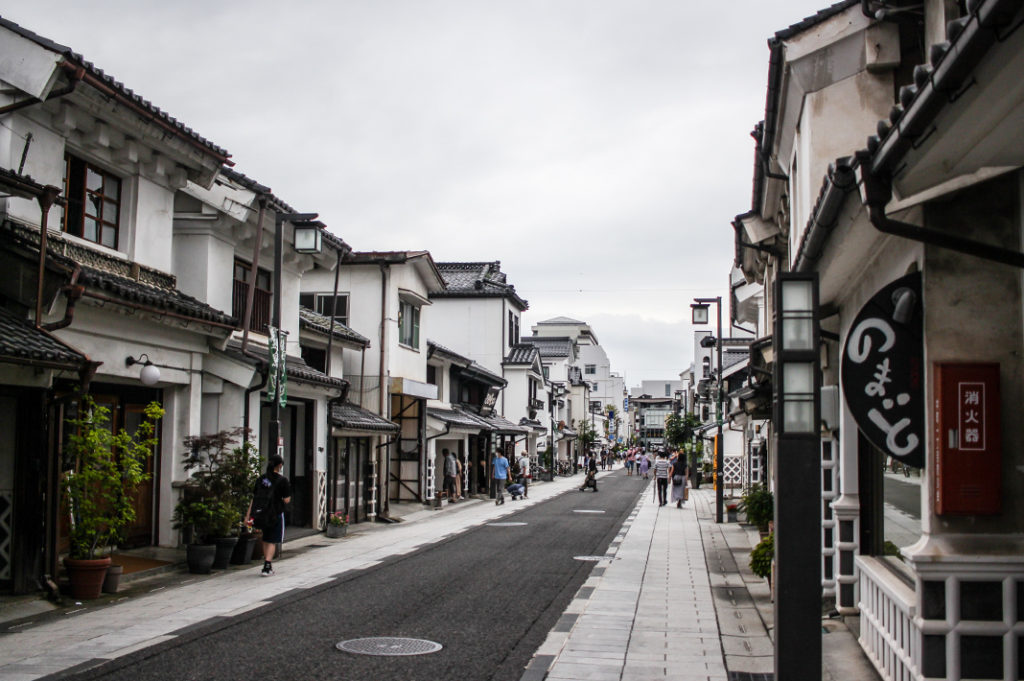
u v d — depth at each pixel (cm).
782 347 603
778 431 598
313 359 2245
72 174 1263
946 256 593
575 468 6900
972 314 588
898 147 497
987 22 353
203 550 1337
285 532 1880
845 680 740
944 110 444
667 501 3281
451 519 2462
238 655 820
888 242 696
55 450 1073
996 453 577
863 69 1055
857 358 625
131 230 1365
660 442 12912
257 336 1814
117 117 1249
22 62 1082
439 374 3309
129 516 1120
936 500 587
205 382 1539
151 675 742
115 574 1146
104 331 1241
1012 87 416
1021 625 569
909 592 643
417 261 2777
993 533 580
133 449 1159
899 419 616
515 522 2347
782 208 1503
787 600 586
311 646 863
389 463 2797
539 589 1245
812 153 1069
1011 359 583
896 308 616
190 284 1588
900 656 654
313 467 1984
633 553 1689
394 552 1656
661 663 818
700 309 2577
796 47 1046
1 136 1093
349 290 2670
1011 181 581
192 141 1395
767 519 1462
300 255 1955
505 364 4725
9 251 1059
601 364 10762
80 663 776
